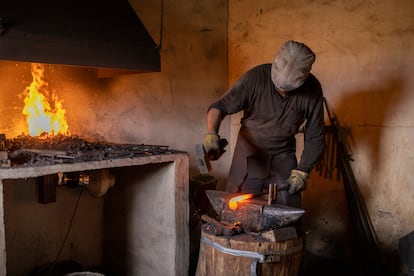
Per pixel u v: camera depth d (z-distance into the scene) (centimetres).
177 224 293
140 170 313
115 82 347
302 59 234
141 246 321
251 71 270
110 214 349
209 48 418
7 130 293
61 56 247
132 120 362
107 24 283
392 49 331
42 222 318
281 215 224
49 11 256
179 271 298
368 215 352
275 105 268
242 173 292
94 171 300
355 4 348
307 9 376
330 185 374
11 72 291
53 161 233
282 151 292
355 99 354
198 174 417
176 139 396
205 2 410
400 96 329
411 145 326
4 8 235
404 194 332
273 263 227
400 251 301
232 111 271
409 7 320
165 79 383
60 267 315
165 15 379
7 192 295
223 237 229
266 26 405
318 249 386
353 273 348
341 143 363
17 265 306
